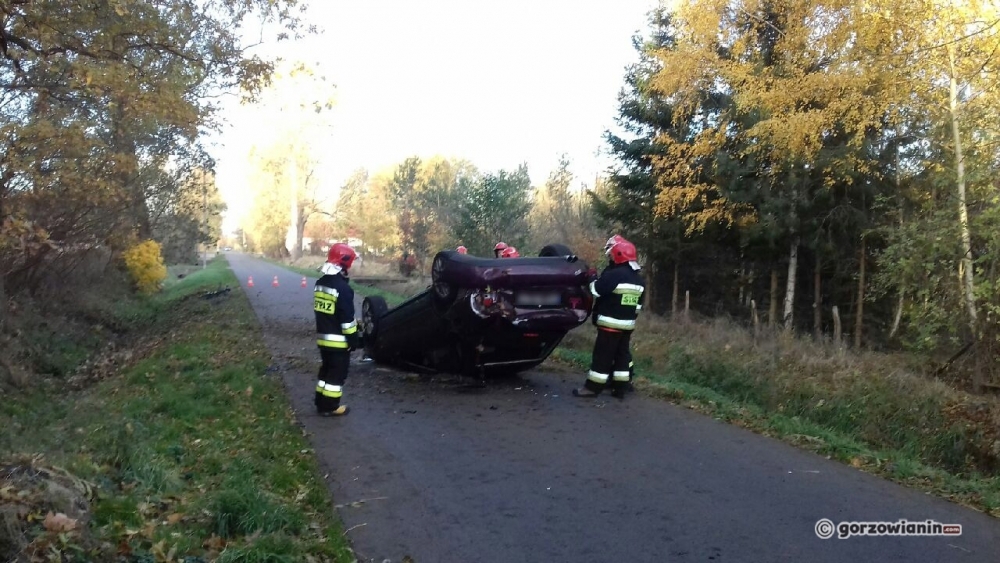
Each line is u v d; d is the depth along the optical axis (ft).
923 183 59.82
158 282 98.02
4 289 56.59
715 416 26.81
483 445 22.80
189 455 20.17
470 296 27.91
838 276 71.56
